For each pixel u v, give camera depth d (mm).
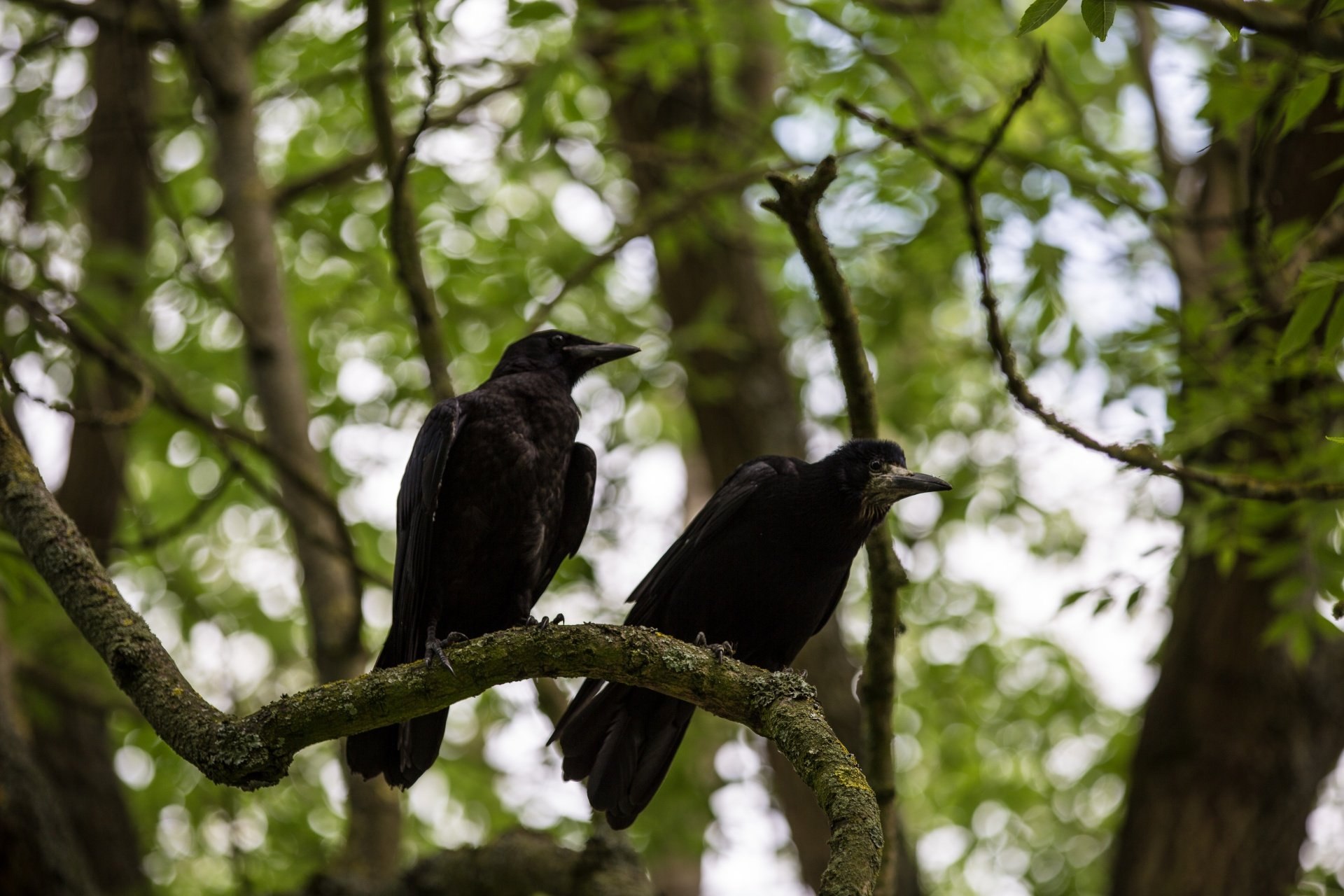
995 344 7703
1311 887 12070
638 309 17391
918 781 19656
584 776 7863
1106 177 11297
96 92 15070
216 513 16125
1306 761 11547
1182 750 11641
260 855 14242
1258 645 11555
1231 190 12461
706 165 13156
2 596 9438
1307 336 7016
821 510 8289
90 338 10016
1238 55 8734
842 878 4512
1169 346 10188
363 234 15195
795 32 14820
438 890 9398
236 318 11508
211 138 15336
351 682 5527
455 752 17281
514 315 14859
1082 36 15398
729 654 7430
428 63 8742
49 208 14969
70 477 14305
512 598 8156
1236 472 9383
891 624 7484
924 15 12953
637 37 11820
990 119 13359
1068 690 17672
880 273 16094
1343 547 10234
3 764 8594
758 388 14109
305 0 12375
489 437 7988
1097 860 17828
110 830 13305
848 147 13930
